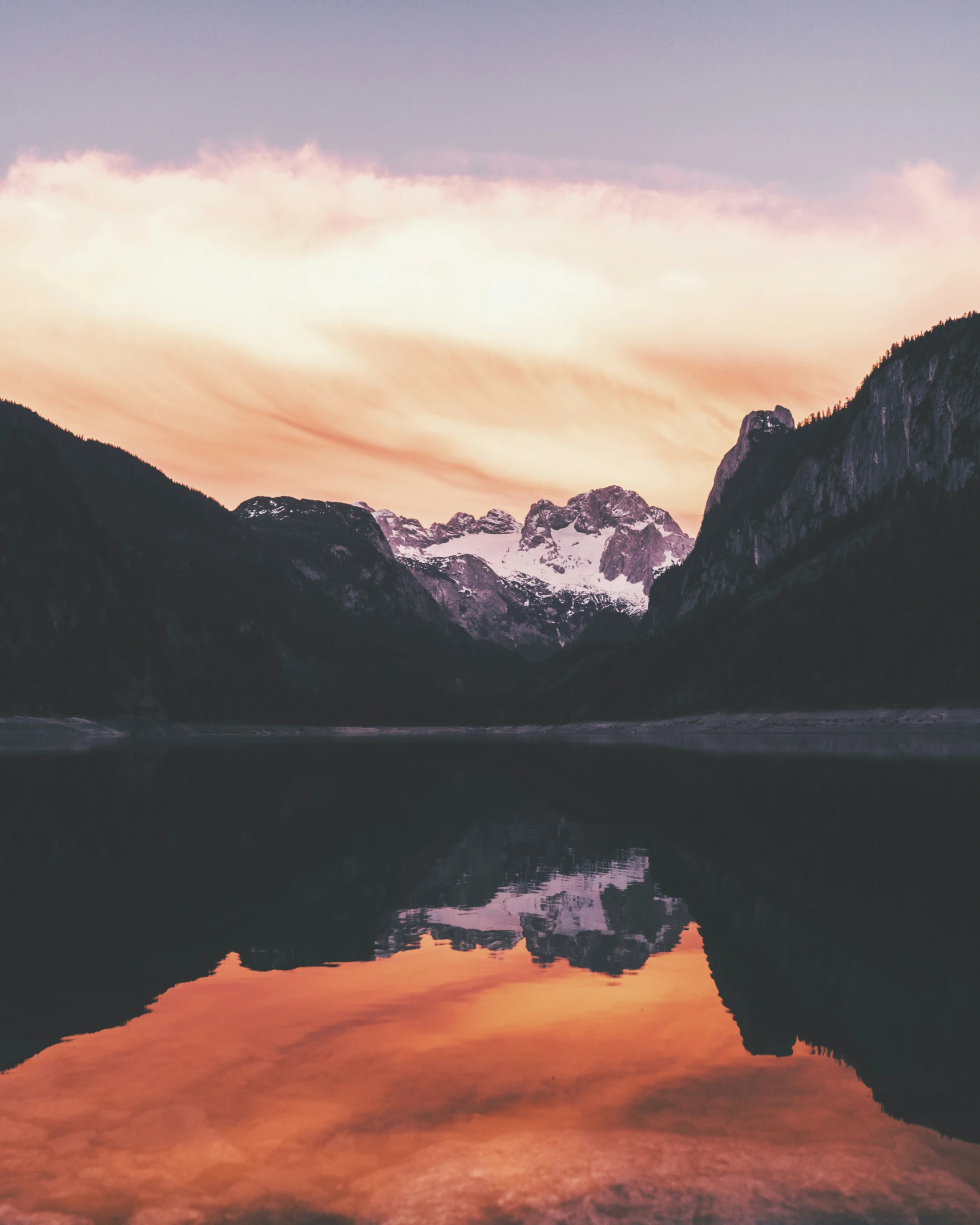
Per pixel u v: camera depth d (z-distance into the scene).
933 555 183.62
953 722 133.62
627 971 13.67
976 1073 9.45
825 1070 9.48
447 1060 9.76
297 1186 6.95
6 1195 6.77
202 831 31.17
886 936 15.86
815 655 175.00
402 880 21.98
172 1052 9.97
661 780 54.59
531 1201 6.72
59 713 150.62
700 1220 6.46
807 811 35.94
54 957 14.41
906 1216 6.55
